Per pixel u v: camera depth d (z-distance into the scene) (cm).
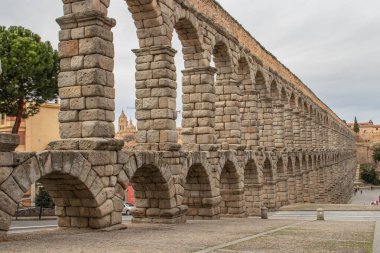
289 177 6844
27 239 2009
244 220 3819
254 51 5194
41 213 4956
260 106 5666
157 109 3120
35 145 6281
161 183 3038
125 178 2586
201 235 2320
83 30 2484
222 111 4347
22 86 5422
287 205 6334
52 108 6538
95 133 2433
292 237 2302
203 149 3619
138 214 3152
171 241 2020
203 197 3700
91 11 2442
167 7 3194
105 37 2525
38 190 6075
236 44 4488
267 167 5550
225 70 4347
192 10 3531
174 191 3122
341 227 3045
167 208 3095
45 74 5503
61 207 2489
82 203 2422
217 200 3744
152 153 2867
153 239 2086
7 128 6256
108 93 2533
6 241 1909
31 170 2011
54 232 2314
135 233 2352
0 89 5338
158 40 3119
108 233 2309
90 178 2338
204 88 3697
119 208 2545
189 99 3744
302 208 5912
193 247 1842
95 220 2420
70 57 2508
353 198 15188
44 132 6419
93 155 2359
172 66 3181
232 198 4300
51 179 2323
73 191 2384
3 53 5303
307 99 8581
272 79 5922
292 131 6925
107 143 2425
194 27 3581
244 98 4981
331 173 11256
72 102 2492
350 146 19050
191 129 3728
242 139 4991
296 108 7544
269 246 1923
